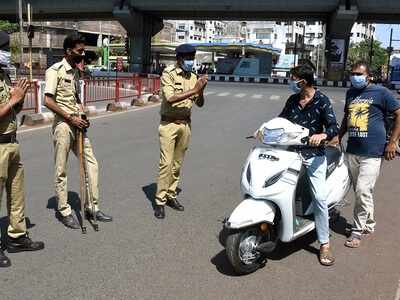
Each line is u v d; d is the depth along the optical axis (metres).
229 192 7.16
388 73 45.41
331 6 45.84
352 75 5.07
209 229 5.56
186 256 4.78
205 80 5.58
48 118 13.89
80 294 3.96
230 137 12.30
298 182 4.72
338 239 5.37
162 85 5.77
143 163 8.89
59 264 4.52
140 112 18.00
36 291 4.00
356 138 5.16
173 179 6.23
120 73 49.22
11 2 54.34
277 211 4.46
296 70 4.53
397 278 4.39
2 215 5.77
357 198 5.23
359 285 4.24
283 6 46.72
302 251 4.99
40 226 5.49
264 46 57.34
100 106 18.98
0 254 4.52
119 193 6.90
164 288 4.09
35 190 6.90
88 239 5.15
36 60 74.50
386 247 5.14
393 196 7.21
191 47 5.66
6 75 4.50
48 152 9.64
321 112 4.56
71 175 7.81
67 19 60.84
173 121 5.91
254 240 4.39
